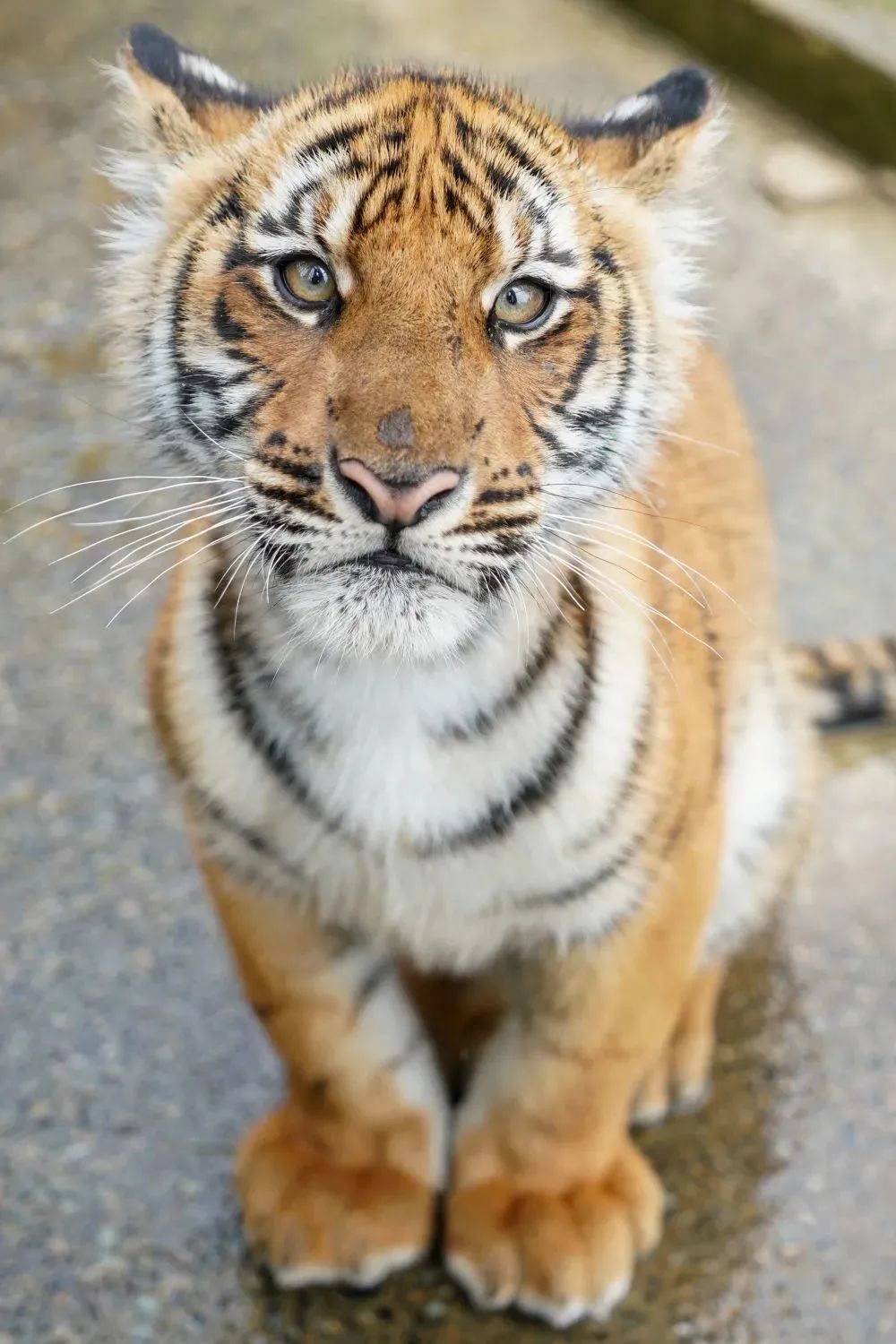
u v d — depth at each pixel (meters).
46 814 4.69
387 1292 3.55
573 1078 3.50
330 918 3.41
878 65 7.75
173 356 3.08
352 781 3.19
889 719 5.17
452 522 2.81
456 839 3.22
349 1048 3.55
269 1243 3.54
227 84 3.38
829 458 6.26
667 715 3.28
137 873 4.52
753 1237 3.70
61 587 5.46
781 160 7.88
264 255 2.88
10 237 7.16
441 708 3.13
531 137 3.02
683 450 3.71
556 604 3.15
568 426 3.02
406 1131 3.66
